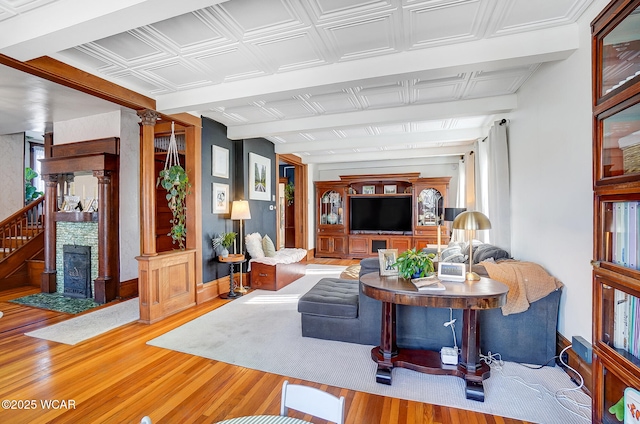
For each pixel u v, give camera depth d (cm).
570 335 237
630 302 133
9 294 466
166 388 219
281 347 284
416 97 352
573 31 221
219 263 467
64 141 469
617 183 133
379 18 207
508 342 256
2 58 222
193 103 327
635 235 129
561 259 250
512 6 197
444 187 709
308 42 237
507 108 346
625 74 139
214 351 275
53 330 323
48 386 221
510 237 364
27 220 554
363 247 773
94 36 200
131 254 453
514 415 190
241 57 259
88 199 463
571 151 233
